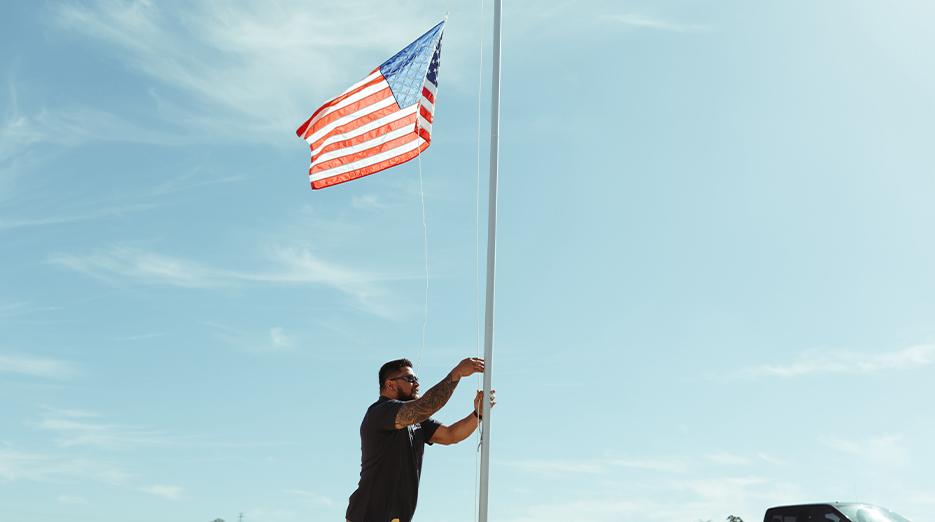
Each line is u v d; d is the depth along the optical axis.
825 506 13.45
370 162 11.12
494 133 9.95
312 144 11.45
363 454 7.36
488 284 9.18
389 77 11.41
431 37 11.50
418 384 7.81
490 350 8.83
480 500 8.02
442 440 8.05
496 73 10.20
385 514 7.13
